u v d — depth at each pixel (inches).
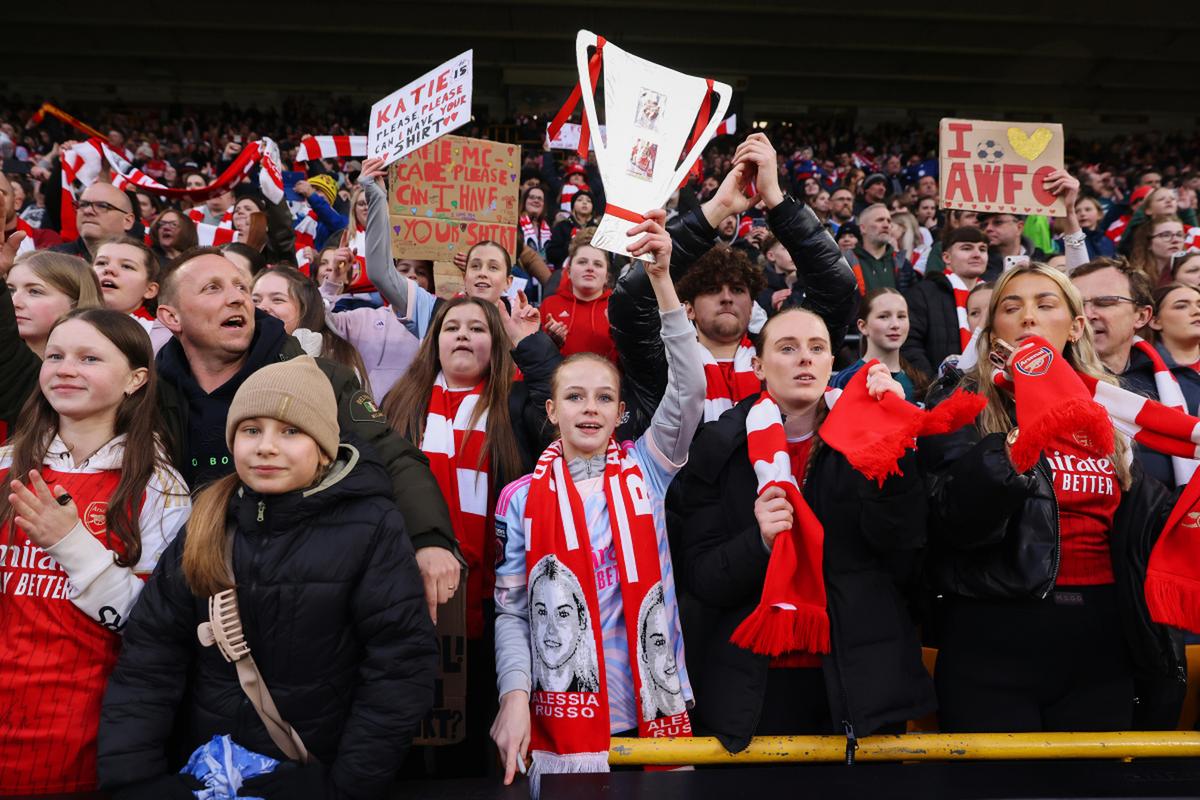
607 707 82.3
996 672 86.5
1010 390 88.7
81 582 73.9
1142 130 1033.5
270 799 66.4
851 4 916.0
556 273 203.0
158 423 84.7
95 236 176.6
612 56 101.7
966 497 80.2
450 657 87.4
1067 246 146.8
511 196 164.1
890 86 1019.3
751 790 71.3
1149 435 86.2
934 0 909.2
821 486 87.0
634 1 913.5
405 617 70.7
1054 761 81.5
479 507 106.4
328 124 918.4
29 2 901.8
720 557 85.3
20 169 399.2
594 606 85.3
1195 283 163.0
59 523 73.7
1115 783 71.4
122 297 126.9
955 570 87.1
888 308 153.3
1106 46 957.8
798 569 81.7
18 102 926.4
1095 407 73.4
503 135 816.9
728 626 86.3
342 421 86.9
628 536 87.3
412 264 169.6
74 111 885.8
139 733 68.2
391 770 68.5
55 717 74.4
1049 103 1027.9
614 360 157.9
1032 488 79.3
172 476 82.0
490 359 112.0
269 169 202.2
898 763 82.9
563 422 91.4
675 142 103.0
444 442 108.5
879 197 426.0
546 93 979.3
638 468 92.3
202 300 89.7
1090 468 87.4
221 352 91.2
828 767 75.9
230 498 72.5
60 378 79.0
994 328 94.3
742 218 289.3
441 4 917.2
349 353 128.0
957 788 70.9
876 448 76.0
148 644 70.8
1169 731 82.8
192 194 203.6
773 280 236.5
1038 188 134.0
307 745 69.8
